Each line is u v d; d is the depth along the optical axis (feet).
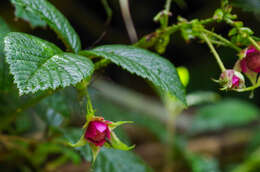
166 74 0.97
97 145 0.94
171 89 0.96
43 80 0.86
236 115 1.88
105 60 1.00
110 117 1.27
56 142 1.16
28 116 1.25
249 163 1.79
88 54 0.97
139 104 2.29
